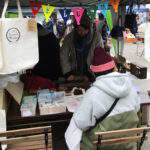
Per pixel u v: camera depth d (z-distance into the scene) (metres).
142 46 9.68
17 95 1.73
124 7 2.81
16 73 1.63
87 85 2.26
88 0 2.48
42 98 1.69
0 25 1.33
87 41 2.34
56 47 2.55
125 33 2.61
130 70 3.48
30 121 2.18
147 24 1.66
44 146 1.40
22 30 1.40
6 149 1.40
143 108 2.53
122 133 1.25
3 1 2.31
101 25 4.56
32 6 1.71
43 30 2.56
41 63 2.49
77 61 2.50
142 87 2.25
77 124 1.32
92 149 1.34
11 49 1.40
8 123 1.93
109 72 1.35
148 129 1.29
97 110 1.26
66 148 2.17
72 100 1.84
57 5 2.92
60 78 2.45
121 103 1.29
